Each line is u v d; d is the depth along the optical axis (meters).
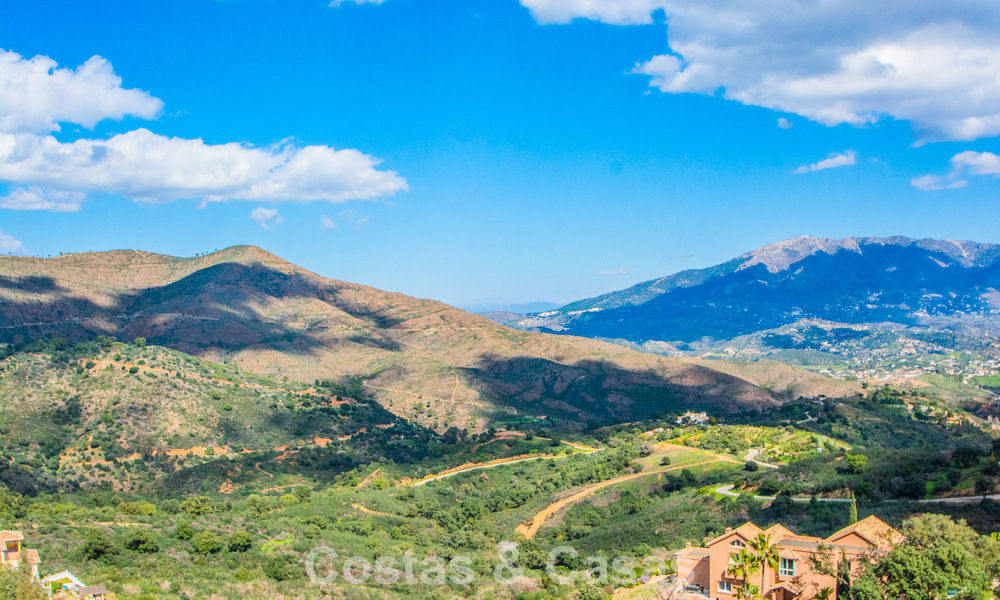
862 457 105.94
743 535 62.25
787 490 101.50
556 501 133.50
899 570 51.41
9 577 63.84
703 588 65.94
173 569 84.12
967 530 58.28
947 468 96.56
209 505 121.94
